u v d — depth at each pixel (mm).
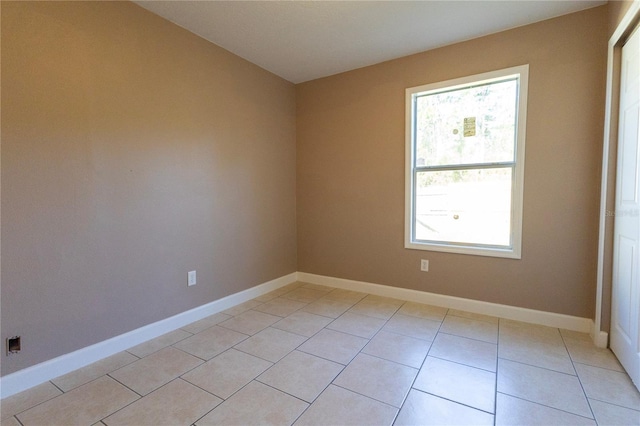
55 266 1913
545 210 2574
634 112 1836
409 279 3248
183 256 2658
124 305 2264
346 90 3502
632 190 1843
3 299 1721
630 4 1841
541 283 2625
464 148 2939
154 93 2406
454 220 3021
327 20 2482
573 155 2457
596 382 1826
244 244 3248
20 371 1780
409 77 3113
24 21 1756
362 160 3455
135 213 2312
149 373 1953
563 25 2438
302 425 1512
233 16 2420
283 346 2293
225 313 2941
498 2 2262
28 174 1793
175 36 2537
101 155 2109
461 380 1862
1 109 1692
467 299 2947
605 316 2213
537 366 2000
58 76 1897
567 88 2449
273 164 3598
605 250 2188
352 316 2844
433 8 2328
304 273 3975
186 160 2656
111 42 2139
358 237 3537
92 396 1729
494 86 2785
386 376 1908
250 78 3250
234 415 1581
